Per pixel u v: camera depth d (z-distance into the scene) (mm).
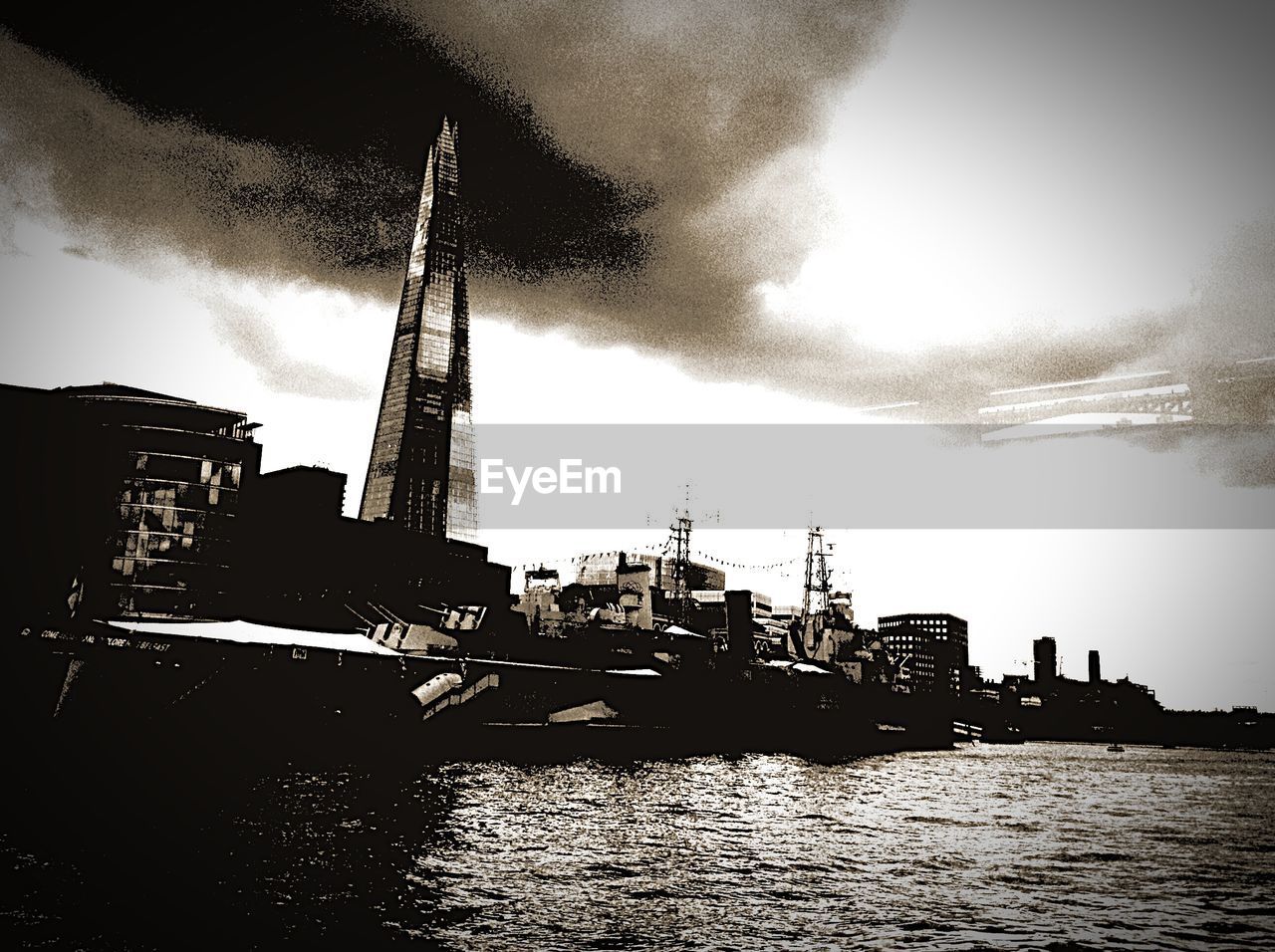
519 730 75688
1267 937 28625
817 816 51906
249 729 59812
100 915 24938
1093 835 48594
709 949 25234
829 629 135875
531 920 27062
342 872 31266
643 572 119500
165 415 71750
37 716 54844
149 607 67688
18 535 67000
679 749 92688
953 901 31938
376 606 83812
